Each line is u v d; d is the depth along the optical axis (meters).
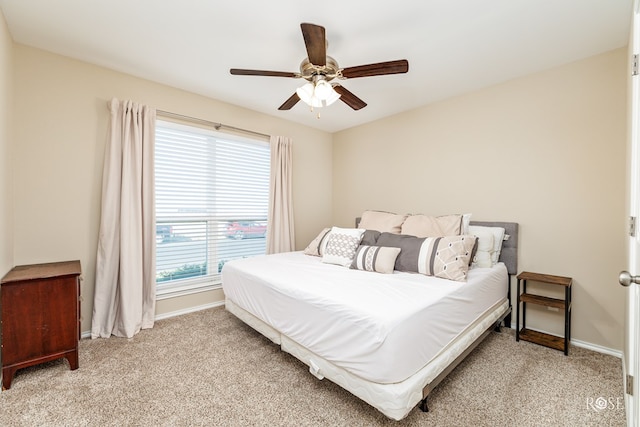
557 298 2.45
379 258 2.39
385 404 1.33
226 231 3.42
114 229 2.51
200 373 1.91
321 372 1.69
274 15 1.85
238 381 1.83
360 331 1.44
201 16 1.87
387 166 3.77
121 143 2.55
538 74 2.54
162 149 2.91
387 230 3.04
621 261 2.16
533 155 2.57
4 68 1.89
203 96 3.14
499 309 2.45
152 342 2.37
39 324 1.84
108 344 2.32
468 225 2.69
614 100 2.19
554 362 2.05
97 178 2.52
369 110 3.54
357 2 1.72
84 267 2.47
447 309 1.72
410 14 1.83
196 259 3.18
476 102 2.93
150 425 1.45
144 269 2.71
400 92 3.00
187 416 1.51
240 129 3.41
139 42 2.18
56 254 2.34
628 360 1.60
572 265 2.37
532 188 2.58
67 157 2.38
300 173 4.13
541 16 1.83
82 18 1.90
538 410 1.56
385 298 1.66
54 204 2.33
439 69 2.52
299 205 4.13
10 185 2.06
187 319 2.88
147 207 2.69
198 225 3.19
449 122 3.14
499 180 2.78
